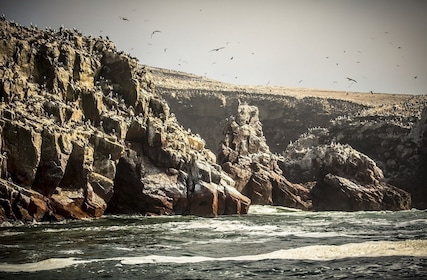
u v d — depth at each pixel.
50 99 44.50
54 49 47.47
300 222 43.50
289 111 95.12
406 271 21.67
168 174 48.72
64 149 40.25
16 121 38.66
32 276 20.72
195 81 119.06
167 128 52.22
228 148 61.31
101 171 43.72
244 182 58.62
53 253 25.58
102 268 22.36
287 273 21.66
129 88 52.22
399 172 71.62
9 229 34.03
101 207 42.47
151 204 46.66
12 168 37.72
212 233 34.47
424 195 69.62
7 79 41.28
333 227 39.38
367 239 31.66
